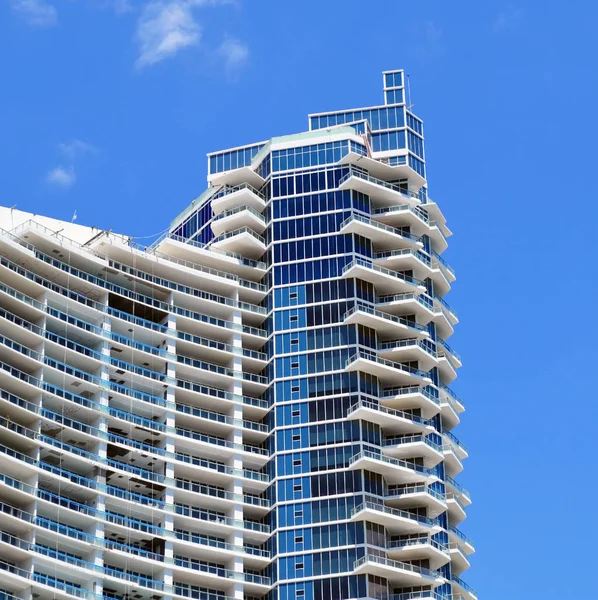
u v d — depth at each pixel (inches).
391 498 5472.4
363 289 5876.0
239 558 5359.3
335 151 6171.3
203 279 5925.2
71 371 5300.2
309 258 5969.5
